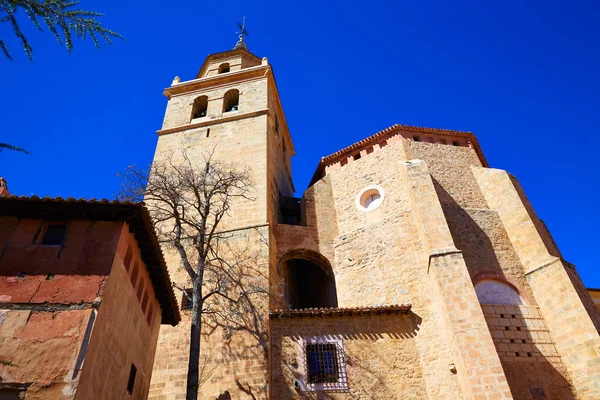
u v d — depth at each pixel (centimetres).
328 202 2739
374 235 2347
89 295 1026
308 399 1614
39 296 1009
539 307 1872
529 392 1617
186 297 2005
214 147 2870
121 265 1158
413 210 2216
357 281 2247
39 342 941
